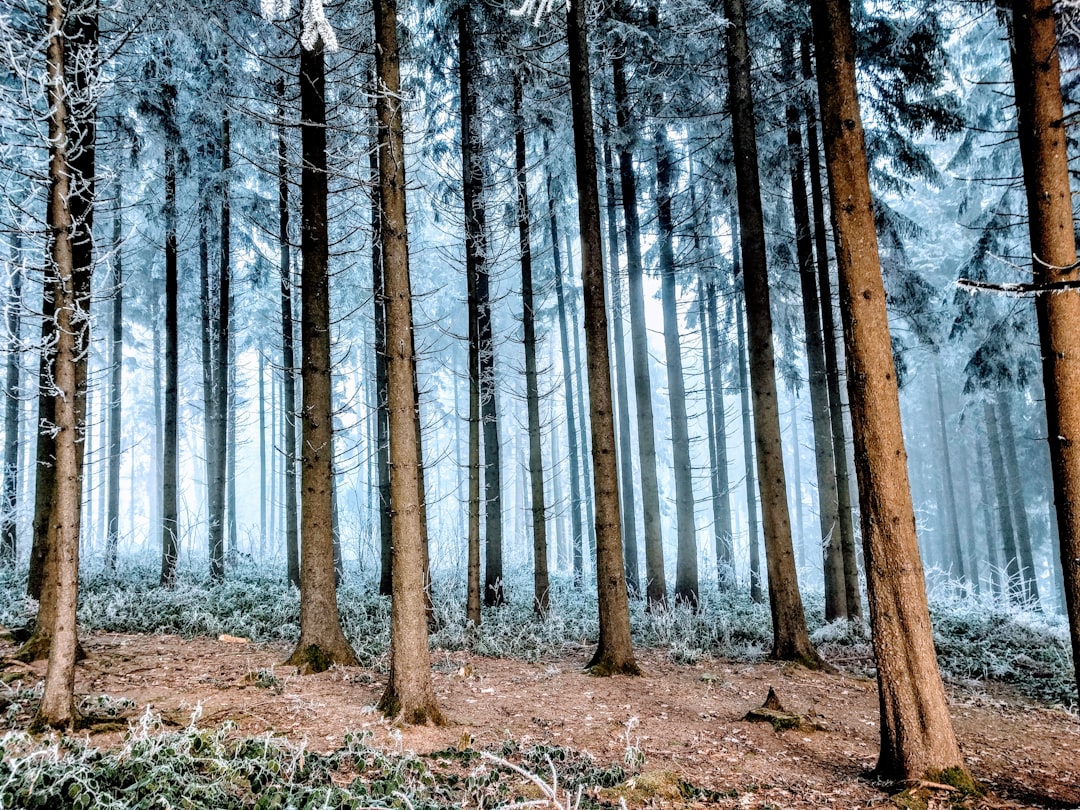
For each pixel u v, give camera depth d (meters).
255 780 4.24
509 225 13.92
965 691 8.94
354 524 21.70
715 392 19.38
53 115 5.52
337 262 17.31
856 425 5.54
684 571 14.21
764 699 7.99
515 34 12.37
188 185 14.35
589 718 6.91
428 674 6.45
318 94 9.02
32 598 9.65
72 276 5.57
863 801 4.90
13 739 4.57
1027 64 5.24
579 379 23.84
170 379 13.65
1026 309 13.58
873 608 5.49
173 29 10.98
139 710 6.13
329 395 8.68
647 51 12.73
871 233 5.58
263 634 10.05
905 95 12.08
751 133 10.49
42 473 9.91
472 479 11.43
